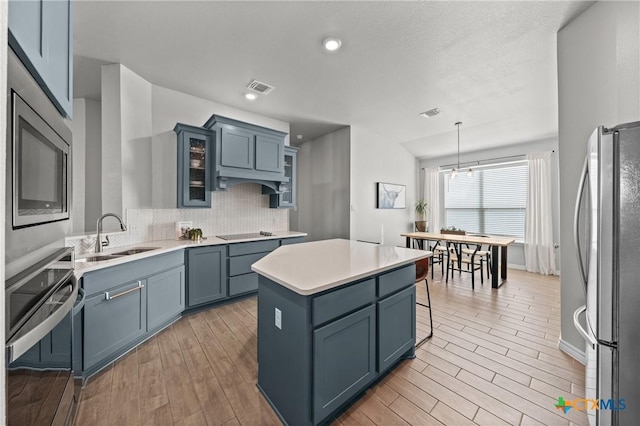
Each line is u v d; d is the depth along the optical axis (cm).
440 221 622
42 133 88
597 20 180
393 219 563
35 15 81
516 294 350
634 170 101
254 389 166
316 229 539
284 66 265
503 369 185
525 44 229
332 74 281
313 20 202
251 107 372
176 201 316
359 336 152
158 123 303
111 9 188
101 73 268
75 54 242
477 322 262
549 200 460
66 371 110
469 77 288
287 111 388
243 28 210
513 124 431
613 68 170
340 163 483
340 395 140
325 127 470
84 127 318
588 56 186
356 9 191
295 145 594
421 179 642
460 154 588
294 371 134
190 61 255
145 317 218
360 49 238
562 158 207
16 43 69
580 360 192
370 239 509
